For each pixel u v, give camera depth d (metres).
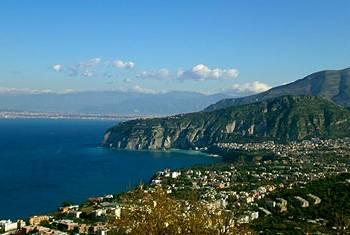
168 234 48.25
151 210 49.03
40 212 196.25
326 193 188.00
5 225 148.00
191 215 49.69
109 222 51.03
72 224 144.12
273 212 170.00
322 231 135.88
